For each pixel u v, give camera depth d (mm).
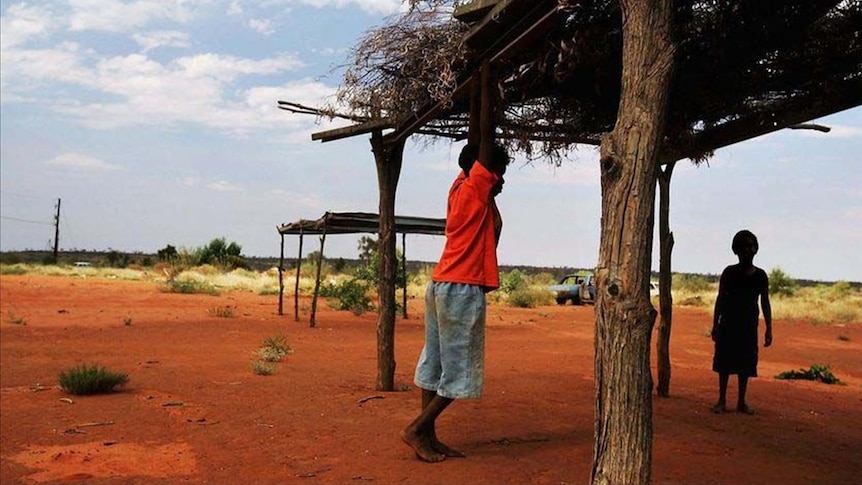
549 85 6223
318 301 27516
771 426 7398
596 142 7953
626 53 3844
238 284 35438
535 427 6902
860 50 5527
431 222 18188
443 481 5145
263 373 10391
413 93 6859
